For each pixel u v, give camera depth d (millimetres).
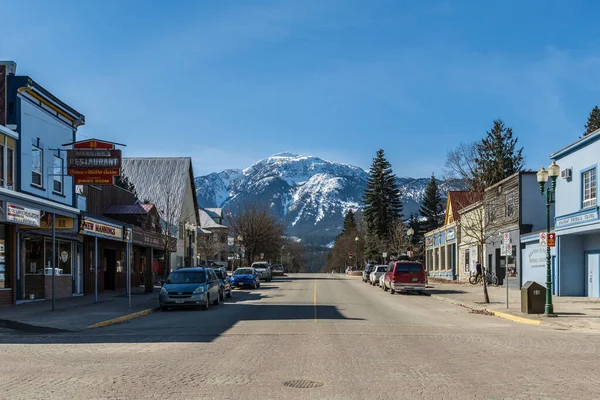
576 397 7895
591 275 28500
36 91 23578
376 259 80375
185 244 58375
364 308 24562
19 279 23938
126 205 37406
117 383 8719
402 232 67688
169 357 11258
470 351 12133
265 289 41250
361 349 12383
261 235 78812
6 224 22625
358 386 8547
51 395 7926
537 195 35250
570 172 28406
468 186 46469
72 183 27484
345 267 123125
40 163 24438
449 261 57719
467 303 26266
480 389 8359
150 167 61531
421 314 21922
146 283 33188
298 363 10555
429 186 94250
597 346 12953
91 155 24266
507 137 57031
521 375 9430
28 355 11664
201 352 11938
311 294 34938
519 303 25578
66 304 24312
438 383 8773
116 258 36750
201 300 23219
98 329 17094
